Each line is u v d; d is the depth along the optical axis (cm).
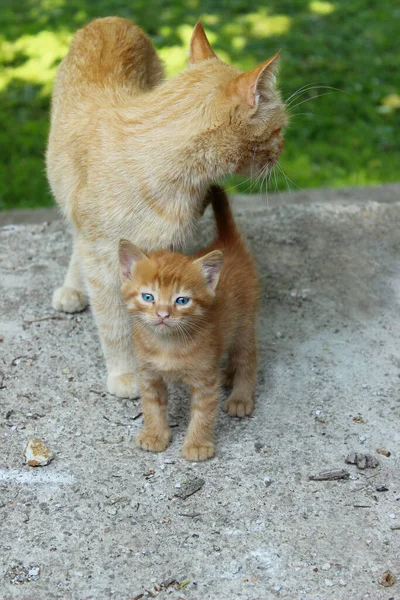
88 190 117
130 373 121
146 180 114
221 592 101
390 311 132
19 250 143
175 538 105
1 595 101
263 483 110
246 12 241
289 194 155
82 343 127
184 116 113
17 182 169
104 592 101
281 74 203
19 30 229
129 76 127
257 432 116
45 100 196
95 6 242
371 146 180
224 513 108
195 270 108
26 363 124
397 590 101
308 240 144
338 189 156
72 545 105
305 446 114
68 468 112
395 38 225
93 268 118
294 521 107
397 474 111
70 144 121
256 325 119
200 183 115
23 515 107
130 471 112
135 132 115
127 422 117
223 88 113
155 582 102
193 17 235
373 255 142
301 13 240
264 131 114
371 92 199
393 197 154
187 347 109
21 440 115
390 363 124
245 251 119
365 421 117
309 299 134
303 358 125
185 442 113
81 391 121
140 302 108
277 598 101
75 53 129
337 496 109
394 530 106
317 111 191
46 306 132
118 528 106
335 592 101
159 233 115
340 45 221
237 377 119
